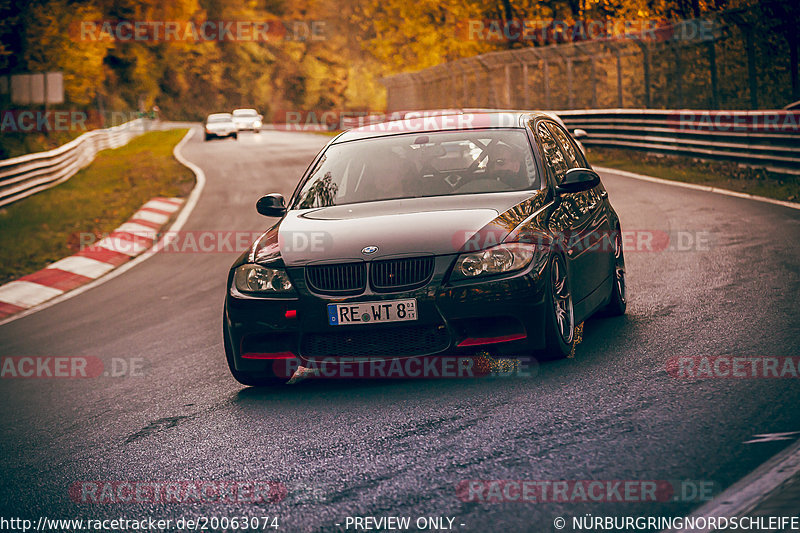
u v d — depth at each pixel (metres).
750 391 16.27
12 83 84.62
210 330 29.72
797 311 22.69
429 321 19.03
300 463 15.09
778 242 34.12
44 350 30.22
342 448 15.59
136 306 36.72
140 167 109.00
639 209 48.94
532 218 20.42
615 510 11.59
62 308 38.94
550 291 19.53
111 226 62.41
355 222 20.72
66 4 124.75
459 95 141.12
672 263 32.28
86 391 23.55
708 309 24.09
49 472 16.61
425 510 12.31
